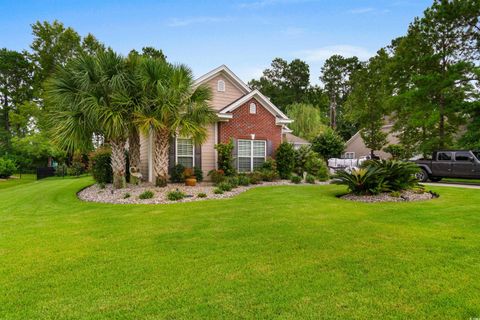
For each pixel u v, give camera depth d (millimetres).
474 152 13758
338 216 6340
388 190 9133
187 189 10680
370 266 3574
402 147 23078
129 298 2852
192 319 2488
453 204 7758
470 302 2723
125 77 9820
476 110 15672
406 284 3096
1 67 36125
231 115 13617
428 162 15102
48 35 27938
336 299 2801
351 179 9062
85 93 9422
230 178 12570
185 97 10461
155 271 3479
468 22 16250
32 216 6773
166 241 4648
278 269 3506
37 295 2928
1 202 9055
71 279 3285
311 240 4625
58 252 4176
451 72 16328
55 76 10008
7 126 37812
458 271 3414
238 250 4188
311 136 33469
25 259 3904
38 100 33156
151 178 12844
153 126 10328
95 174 12539
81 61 9773
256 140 14672
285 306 2684
